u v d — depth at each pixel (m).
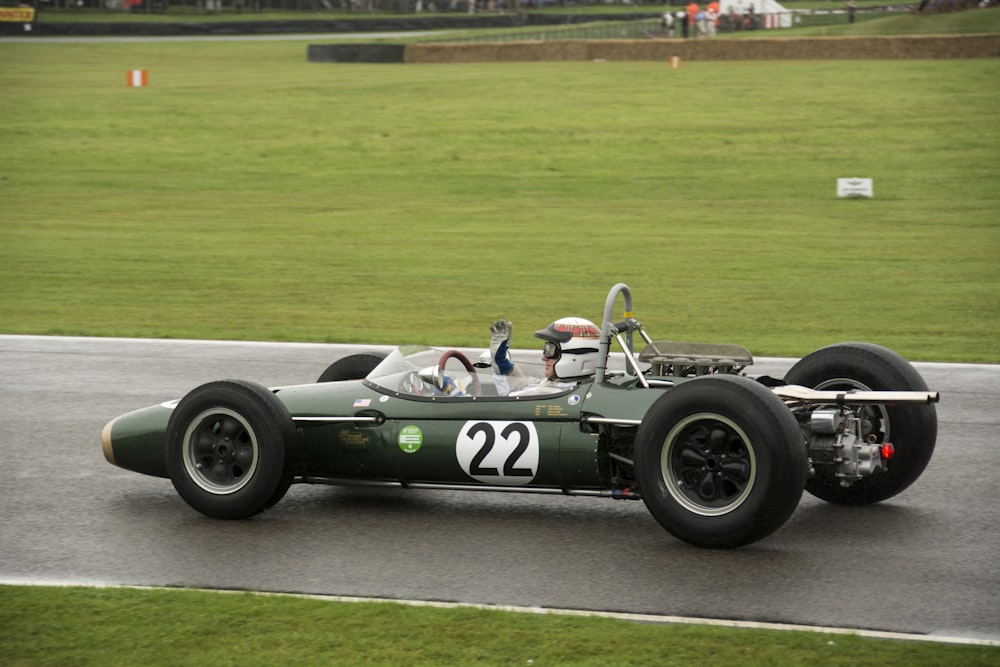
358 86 197.25
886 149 132.38
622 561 24.50
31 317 62.47
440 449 27.64
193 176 128.62
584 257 82.56
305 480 29.38
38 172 130.75
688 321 59.75
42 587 22.72
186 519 27.95
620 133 147.62
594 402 26.86
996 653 19.11
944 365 47.94
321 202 112.38
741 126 149.25
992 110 151.38
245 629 20.44
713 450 24.81
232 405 27.34
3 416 39.59
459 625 20.48
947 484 30.73
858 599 22.12
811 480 28.89
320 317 61.97
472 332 56.88
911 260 79.69
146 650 19.58
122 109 173.62
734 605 21.81
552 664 18.80
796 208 104.44
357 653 19.34
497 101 175.25
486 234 93.75
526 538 26.25
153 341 55.03
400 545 25.80
